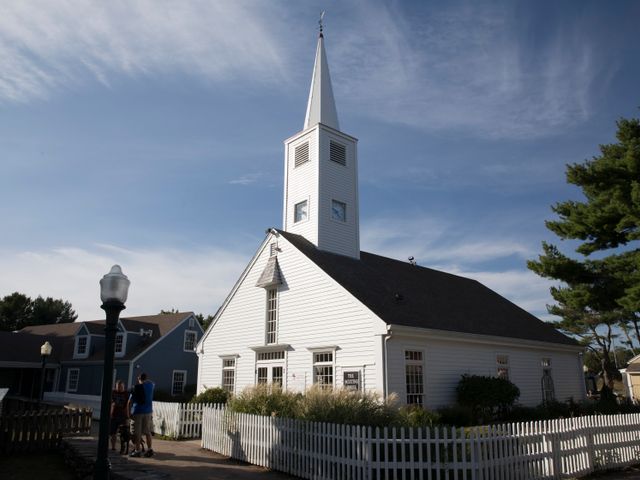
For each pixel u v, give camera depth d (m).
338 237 24.53
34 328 46.81
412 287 24.52
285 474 11.44
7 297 60.69
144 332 37.34
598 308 22.72
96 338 38.16
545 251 23.75
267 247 23.86
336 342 19.20
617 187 21.11
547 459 11.09
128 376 34.31
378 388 17.23
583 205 22.83
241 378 23.48
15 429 13.51
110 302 7.52
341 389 12.48
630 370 39.69
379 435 9.86
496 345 22.89
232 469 11.91
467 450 9.88
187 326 38.72
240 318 24.39
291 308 21.64
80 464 11.07
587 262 22.95
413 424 11.89
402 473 9.58
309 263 21.33
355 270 22.86
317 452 10.75
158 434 18.80
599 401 26.41
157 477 9.91
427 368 19.00
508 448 10.34
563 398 26.73
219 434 14.56
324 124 25.33
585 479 11.46
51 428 14.27
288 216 25.47
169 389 36.38
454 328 20.78
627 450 13.25
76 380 37.28
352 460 9.93
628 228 21.45
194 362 38.59
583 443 12.10
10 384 38.69
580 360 29.39
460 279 32.62
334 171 25.16
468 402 19.39
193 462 12.70
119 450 13.99
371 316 18.08
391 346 17.88
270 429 12.30
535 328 28.58
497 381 20.16
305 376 20.17
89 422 16.27
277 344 21.67
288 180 26.02
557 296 23.31
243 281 24.80
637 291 19.25
